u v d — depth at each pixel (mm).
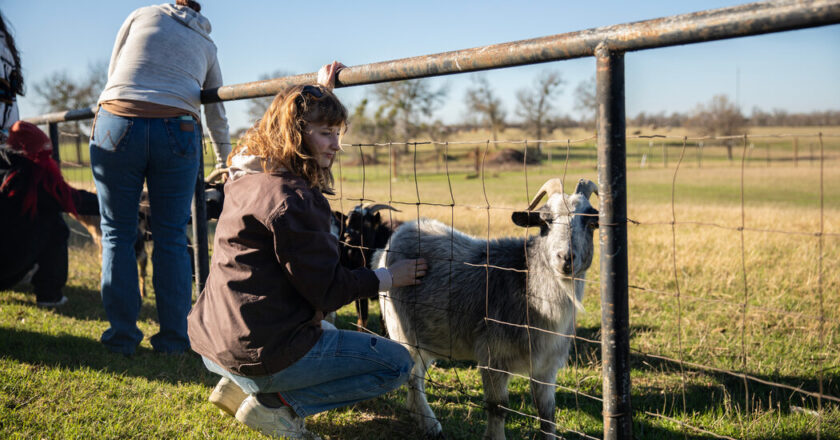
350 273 2664
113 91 3770
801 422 3553
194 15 4008
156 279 4160
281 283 2508
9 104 5000
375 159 51188
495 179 32312
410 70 2730
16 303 5578
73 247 8469
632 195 21875
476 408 3818
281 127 2445
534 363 3359
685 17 1773
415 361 3750
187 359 4152
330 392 2809
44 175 5008
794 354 4742
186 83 3906
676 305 6121
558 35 2129
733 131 67938
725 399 3799
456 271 3635
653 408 3930
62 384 3475
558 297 3275
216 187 5691
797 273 6863
